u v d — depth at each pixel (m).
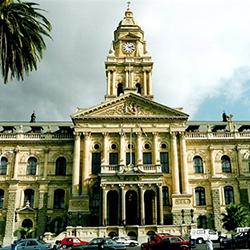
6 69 29.20
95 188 66.31
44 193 69.44
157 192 61.34
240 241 40.56
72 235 57.22
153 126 69.44
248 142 73.31
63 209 68.44
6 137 73.00
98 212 64.50
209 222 67.81
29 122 81.62
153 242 43.19
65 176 70.50
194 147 72.75
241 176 70.75
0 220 67.94
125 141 68.56
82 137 68.88
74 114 68.88
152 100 70.44
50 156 72.12
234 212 59.84
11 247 36.53
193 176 70.75
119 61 81.81
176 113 69.62
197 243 52.66
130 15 87.94
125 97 70.38
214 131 74.38
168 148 68.81
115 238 51.00
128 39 84.38
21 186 70.19
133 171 62.44
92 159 68.00
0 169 71.38
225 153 72.62
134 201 63.31
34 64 30.56
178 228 57.72
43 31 30.44
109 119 69.25
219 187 70.25
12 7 28.69
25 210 68.12
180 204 64.06
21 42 28.53
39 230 66.88
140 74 81.25
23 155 72.25
